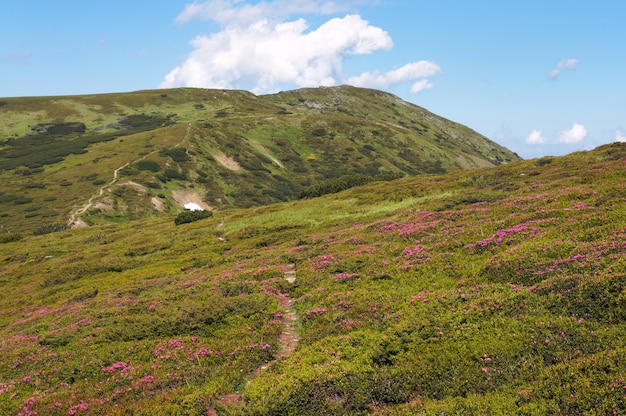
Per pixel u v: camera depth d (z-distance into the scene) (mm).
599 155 49844
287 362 17969
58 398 17938
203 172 179500
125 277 46938
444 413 12758
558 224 26031
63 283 50250
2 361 23141
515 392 13141
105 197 134500
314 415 14570
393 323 19656
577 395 11859
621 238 20500
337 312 22531
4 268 66562
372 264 29391
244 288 30078
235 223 66375
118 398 17625
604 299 16125
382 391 15008
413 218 39781
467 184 56406
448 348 16438
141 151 187375
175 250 56500
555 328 15578
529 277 20547
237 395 16844
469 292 20641
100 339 24141
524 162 60844
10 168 172375
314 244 41531
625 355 12727
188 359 20234
